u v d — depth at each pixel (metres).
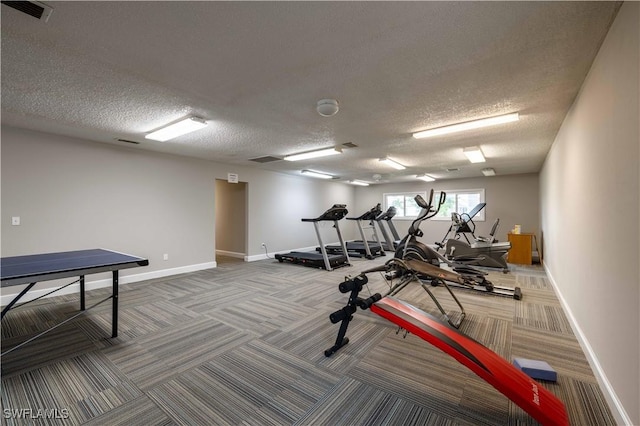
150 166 5.03
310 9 1.53
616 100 1.64
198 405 1.75
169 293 4.13
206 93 2.62
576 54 1.97
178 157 5.45
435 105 2.88
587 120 2.27
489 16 1.59
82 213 4.23
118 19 1.61
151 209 5.05
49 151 3.93
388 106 2.91
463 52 1.95
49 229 3.93
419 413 1.68
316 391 1.88
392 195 10.08
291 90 2.55
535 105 2.88
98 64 2.11
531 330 2.85
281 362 2.24
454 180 8.75
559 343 2.57
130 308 3.48
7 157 3.60
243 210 7.10
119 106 2.92
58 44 1.85
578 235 2.66
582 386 1.94
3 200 3.58
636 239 1.40
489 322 3.05
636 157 1.39
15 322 3.04
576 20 1.63
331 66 2.15
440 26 1.67
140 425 1.59
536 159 5.62
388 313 2.17
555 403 1.55
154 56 2.01
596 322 2.06
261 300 3.81
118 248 4.62
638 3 1.34
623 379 1.55
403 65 2.13
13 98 2.72
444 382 1.98
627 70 1.47
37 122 3.43
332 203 9.64
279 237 7.73
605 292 1.86
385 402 1.78
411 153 5.12
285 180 7.91
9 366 2.18
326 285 4.61
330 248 8.12
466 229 6.44
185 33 1.75
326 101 2.72
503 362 1.81
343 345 2.52
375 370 2.13
